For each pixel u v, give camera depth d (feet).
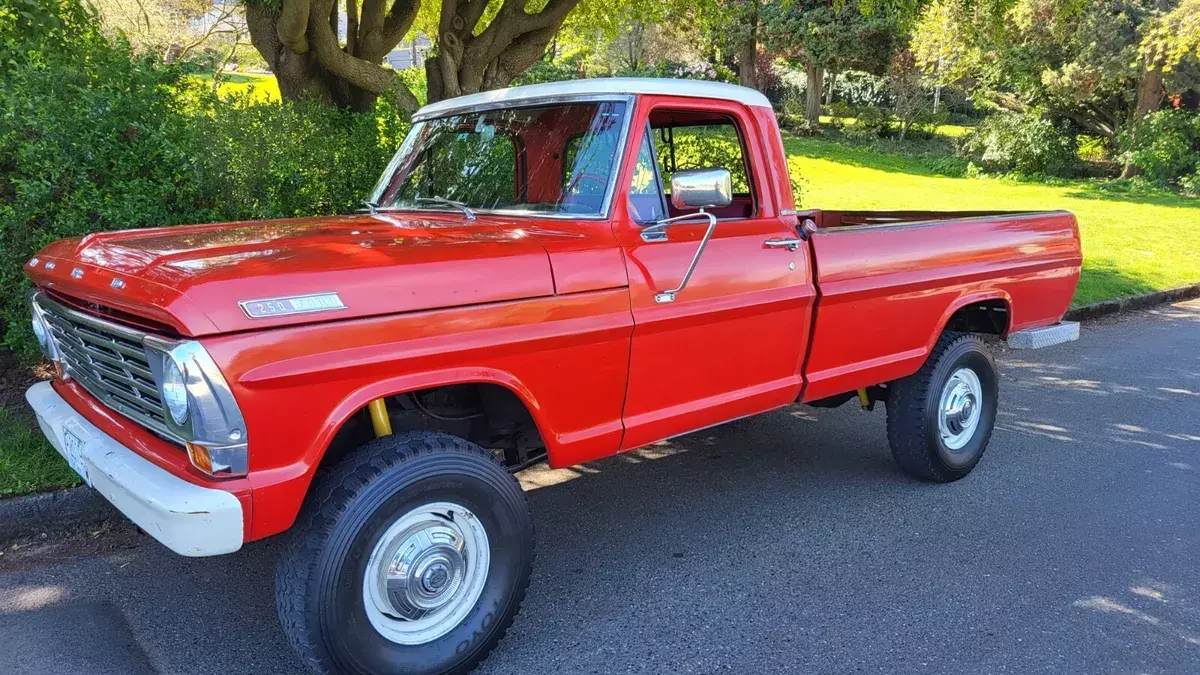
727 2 74.08
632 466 18.48
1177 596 13.30
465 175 13.53
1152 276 41.91
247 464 8.66
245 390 8.48
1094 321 35.37
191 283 8.47
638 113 12.12
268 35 27.37
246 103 22.07
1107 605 12.96
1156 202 73.67
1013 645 11.81
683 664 11.21
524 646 11.56
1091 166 94.63
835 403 17.79
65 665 10.72
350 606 9.40
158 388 8.80
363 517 9.31
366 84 27.61
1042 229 18.52
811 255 14.07
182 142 19.34
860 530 15.38
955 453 17.44
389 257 9.68
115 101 18.40
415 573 9.95
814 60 99.50
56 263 10.89
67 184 18.02
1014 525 15.74
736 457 19.12
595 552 14.40
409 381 9.59
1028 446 20.22
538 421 10.95
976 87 102.12
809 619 12.38
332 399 9.07
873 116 110.11
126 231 11.80
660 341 12.08
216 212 20.11
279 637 11.55
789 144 100.32
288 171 21.08
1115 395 24.68
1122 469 18.79
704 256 12.53
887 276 15.20
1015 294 17.84
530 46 31.55
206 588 12.78
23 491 14.24
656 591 13.12
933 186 77.71
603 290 11.30
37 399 11.94
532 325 10.55
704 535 15.10
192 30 60.08
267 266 8.98
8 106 17.72
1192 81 83.56
